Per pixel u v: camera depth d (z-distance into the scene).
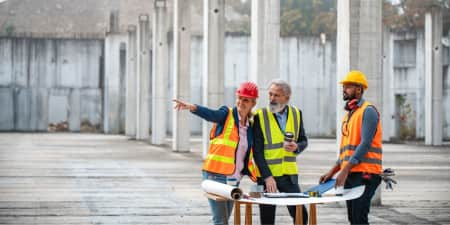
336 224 26.33
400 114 115.38
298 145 19.28
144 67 99.19
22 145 83.69
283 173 19.16
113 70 124.62
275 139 19.11
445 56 113.31
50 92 125.81
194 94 122.38
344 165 18.38
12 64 125.00
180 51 71.12
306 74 120.31
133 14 192.25
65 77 126.19
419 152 77.31
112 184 40.53
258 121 19.16
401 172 50.75
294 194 17.55
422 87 113.44
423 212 29.80
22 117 125.44
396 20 158.12
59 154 67.62
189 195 35.34
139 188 38.50
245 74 121.69
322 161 61.25
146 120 100.12
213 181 17.39
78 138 105.12
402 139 114.00
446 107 112.88
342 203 30.77
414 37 113.62
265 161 18.81
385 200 33.97
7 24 199.12
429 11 94.25
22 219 27.50
